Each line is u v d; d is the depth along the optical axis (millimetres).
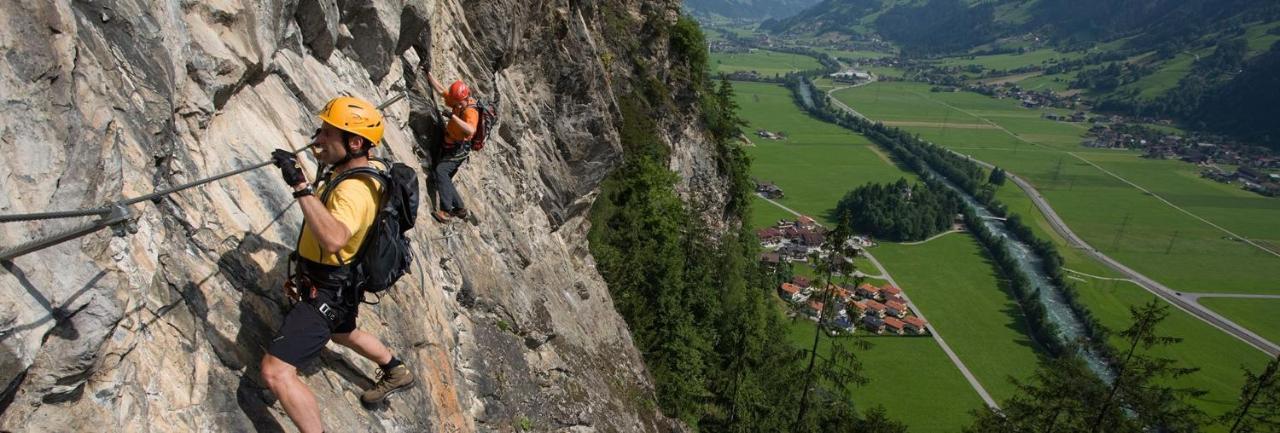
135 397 4191
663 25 43156
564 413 13367
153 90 5004
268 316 5586
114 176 4301
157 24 5164
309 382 5805
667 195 38375
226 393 4953
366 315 6930
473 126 10000
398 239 5078
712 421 31797
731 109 56844
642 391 20250
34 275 3602
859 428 29562
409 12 10664
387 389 6379
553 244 19016
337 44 9227
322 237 4387
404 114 10742
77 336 3740
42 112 3895
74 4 4406
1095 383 24406
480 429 10086
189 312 4879
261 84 7125
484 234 13125
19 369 3398
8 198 3549
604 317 21328
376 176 4848
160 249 4797
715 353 35969
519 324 12898
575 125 21531
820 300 26688
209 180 4625
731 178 54375
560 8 19797
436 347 8375
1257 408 23500
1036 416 25375
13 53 3779
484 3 15016
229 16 6387
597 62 22859
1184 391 23266
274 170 6523
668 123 43062
